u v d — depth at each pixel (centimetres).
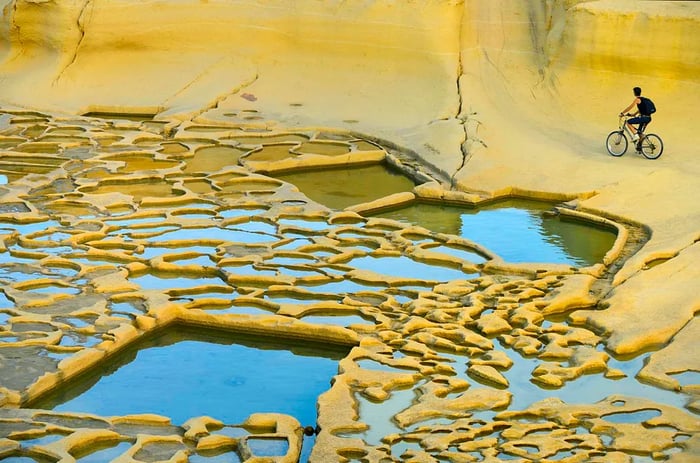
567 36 2553
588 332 1428
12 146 2364
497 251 1794
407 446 1126
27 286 1544
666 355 1347
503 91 2602
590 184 2072
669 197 1980
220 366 1377
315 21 2842
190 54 2917
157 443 1128
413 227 1872
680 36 2392
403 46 2755
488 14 2762
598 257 1755
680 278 1590
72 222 1844
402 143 2409
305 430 1178
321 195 2125
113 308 1495
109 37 2902
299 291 1559
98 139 2438
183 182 2131
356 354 1350
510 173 2159
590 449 1110
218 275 1638
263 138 2498
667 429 1154
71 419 1173
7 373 1267
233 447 1133
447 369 1313
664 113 2388
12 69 2911
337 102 2711
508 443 1120
